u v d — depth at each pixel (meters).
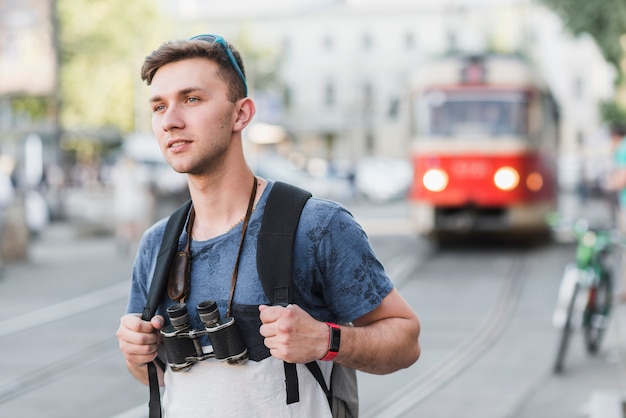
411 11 81.69
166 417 2.34
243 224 2.33
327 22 83.19
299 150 82.81
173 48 2.33
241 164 2.39
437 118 16.77
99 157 46.91
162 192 25.84
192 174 2.35
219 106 2.33
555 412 6.26
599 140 34.66
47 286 13.91
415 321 2.45
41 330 10.12
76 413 6.63
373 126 82.38
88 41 35.25
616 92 39.06
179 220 2.41
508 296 11.73
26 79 22.89
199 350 2.26
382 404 6.68
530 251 16.95
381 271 2.42
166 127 2.30
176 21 41.38
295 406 2.28
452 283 13.02
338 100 83.19
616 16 23.69
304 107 83.44
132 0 36.16
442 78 16.84
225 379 2.26
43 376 7.87
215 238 2.34
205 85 2.32
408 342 2.41
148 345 2.32
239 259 2.31
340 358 2.26
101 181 43.88
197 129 2.30
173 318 2.23
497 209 16.61
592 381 7.16
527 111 16.61
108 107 36.50
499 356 8.25
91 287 13.70
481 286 12.69
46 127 31.98
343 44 83.06
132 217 19.50
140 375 2.53
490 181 16.42
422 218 16.83
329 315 2.43
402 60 82.19
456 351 8.52
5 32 22.91
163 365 2.45
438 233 18.03
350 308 2.37
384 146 82.38
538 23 72.62
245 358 2.25
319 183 36.50
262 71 65.75
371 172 41.34
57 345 9.27
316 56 83.44
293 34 83.69
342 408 2.44
